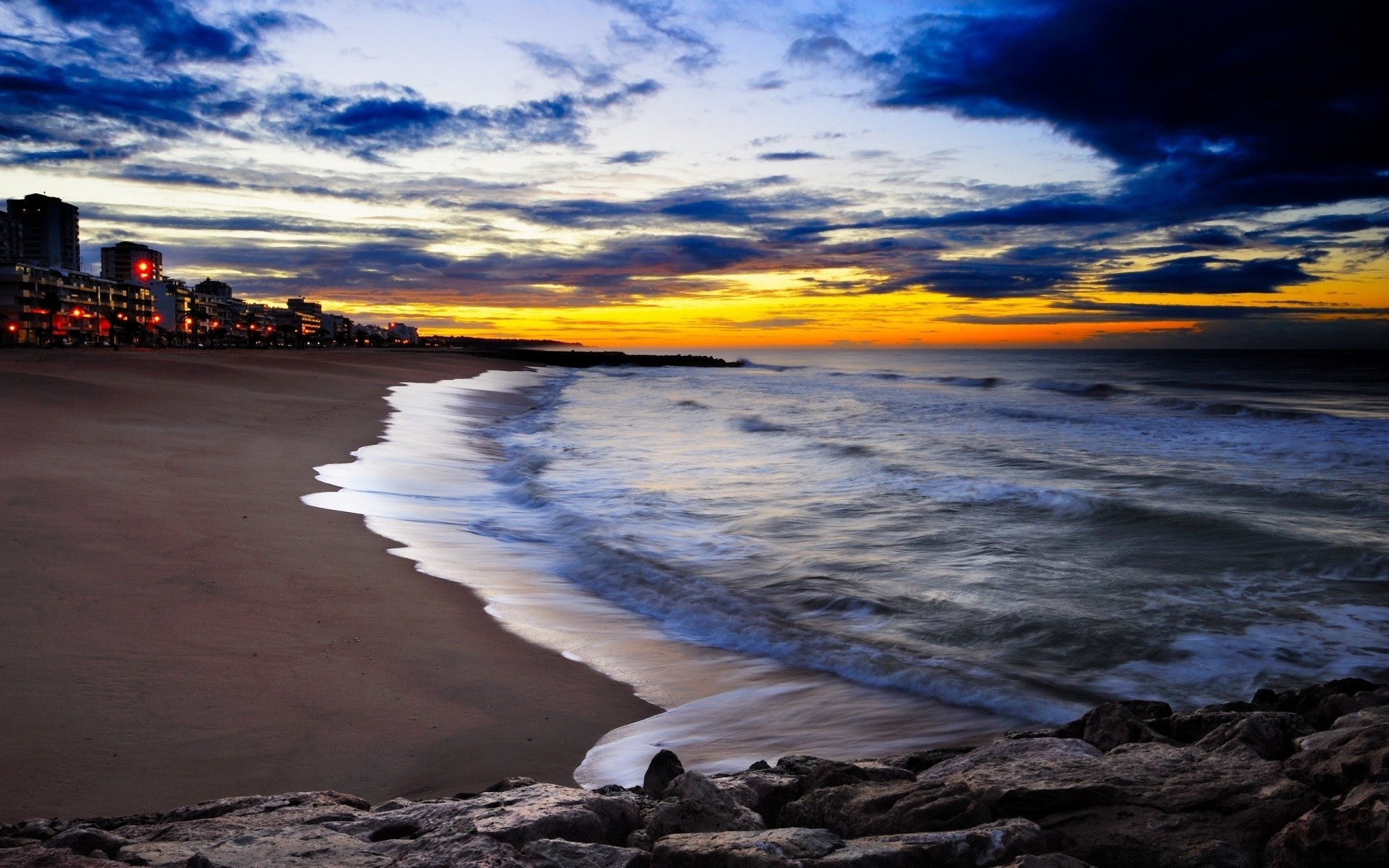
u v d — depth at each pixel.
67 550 11.84
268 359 68.25
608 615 12.01
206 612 10.30
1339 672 9.74
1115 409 46.72
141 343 136.75
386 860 3.62
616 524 17.28
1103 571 14.10
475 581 13.17
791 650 10.52
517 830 3.90
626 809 4.39
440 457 26.17
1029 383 68.00
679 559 14.88
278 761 7.03
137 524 13.68
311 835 3.94
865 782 4.83
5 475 15.79
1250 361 136.38
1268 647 10.54
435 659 9.75
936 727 8.34
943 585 13.32
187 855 3.66
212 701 7.98
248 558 12.80
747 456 28.12
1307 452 28.09
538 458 27.28
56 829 4.50
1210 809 3.89
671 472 24.55
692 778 4.23
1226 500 19.95
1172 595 12.73
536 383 83.25
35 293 120.94
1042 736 5.58
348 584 12.16
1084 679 9.58
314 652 9.52
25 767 6.50
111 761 6.72
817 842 3.53
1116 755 4.66
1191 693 9.19
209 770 6.75
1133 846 3.68
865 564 14.58
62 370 37.69
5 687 7.75
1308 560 14.58
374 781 6.89
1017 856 3.44
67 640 8.94
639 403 56.19
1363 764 3.89
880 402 54.06
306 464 22.08
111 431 23.05
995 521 18.02
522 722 8.27
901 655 10.16
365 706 8.27
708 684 9.54
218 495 16.88
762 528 17.33
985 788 4.25
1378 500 19.31
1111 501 18.94
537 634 10.98
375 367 74.19
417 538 15.55
